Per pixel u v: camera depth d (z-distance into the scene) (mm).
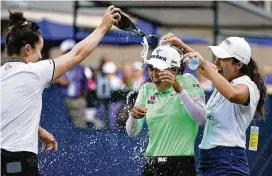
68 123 20047
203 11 27062
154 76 13336
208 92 19781
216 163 12836
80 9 31234
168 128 13312
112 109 22438
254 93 12758
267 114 19297
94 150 19344
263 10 30141
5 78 11305
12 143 11086
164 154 13328
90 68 28406
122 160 18859
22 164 11094
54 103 20266
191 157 13375
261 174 19250
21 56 11625
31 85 11242
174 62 13102
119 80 28594
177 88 12820
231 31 32719
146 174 13508
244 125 12961
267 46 40875
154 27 29250
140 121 13977
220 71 13281
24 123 11211
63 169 19375
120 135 19062
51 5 33844
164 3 25984
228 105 12867
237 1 25953
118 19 12062
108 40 32562
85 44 11641
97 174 19203
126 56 33531
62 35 32375
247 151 19219
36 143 11492
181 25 30125
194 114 12859
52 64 11438
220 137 12883
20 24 11648
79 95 24703
